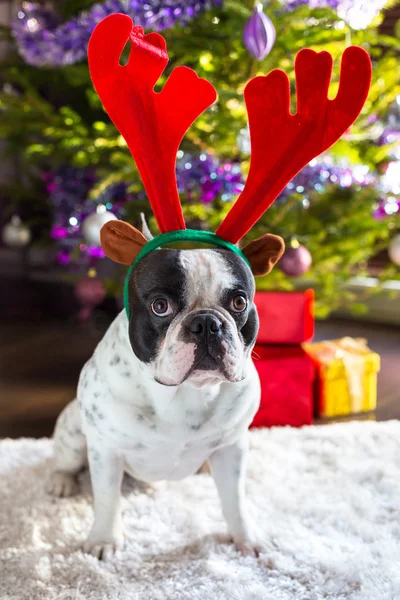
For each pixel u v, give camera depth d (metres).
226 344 0.67
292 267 1.37
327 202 1.61
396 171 1.47
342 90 0.71
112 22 0.68
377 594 0.76
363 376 1.38
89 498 1.01
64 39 1.38
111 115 0.74
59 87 1.85
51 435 1.30
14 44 1.80
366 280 2.21
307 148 0.73
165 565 0.83
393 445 1.17
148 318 0.71
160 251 0.72
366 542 0.88
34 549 0.86
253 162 0.75
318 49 1.37
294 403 1.30
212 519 0.95
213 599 0.76
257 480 1.05
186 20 1.33
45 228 2.28
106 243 0.78
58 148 1.64
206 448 0.82
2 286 2.59
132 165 1.38
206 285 0.69
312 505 0.97
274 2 1.28
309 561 0.83
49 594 0.78
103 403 0.79
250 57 1.34
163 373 0.69
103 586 0.79
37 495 1.01
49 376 1.62
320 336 2.01
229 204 1.43
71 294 2.38
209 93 0.72
